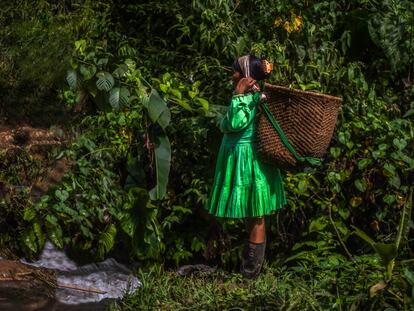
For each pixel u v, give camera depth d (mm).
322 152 5156
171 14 7488
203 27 6859
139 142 6547
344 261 5535
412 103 6645
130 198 6266
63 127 7211
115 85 5758
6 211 6324
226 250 6570
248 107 5215
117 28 7820
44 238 6207
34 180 6566
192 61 6984
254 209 5273
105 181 6328
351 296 4461
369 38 7199
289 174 6438
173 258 6477
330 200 6340
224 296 4922
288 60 6781
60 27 7570
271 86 5105
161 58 7223
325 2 7176
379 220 6340
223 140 5453
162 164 6047
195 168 6531
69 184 6211
